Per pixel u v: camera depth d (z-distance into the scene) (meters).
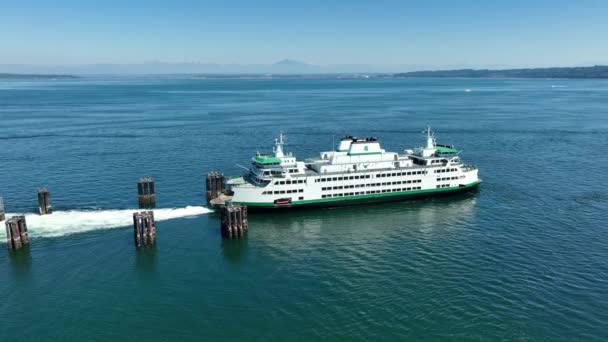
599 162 161.12
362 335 64.38
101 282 80.31
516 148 188.12
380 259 87.75
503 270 81.12
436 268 83.00
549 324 65.50
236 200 113.12
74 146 196.12
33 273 83.12
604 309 68.56
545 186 132.12
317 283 79.00
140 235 93.00
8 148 191.50
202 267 85.81
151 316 70.38
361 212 115.06
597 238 93.75
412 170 119.94
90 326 68.19
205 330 66.75
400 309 70.12
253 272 83.62
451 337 63.34
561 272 79.69
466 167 130.88
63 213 111.06
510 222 104.56
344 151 122.12
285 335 65.00
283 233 102.12
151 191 118.38
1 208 105.00
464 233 99.25
